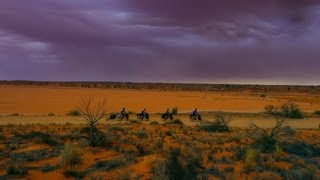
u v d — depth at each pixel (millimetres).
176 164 15859
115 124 38719
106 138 24125
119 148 22812
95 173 16812
